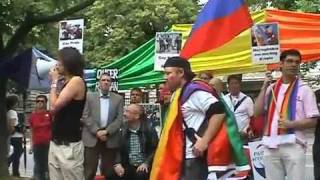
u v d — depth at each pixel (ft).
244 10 23.38
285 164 21.90
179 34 31.45
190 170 18.06
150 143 29.22
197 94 18.06
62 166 20.26
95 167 30.83
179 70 18.56
